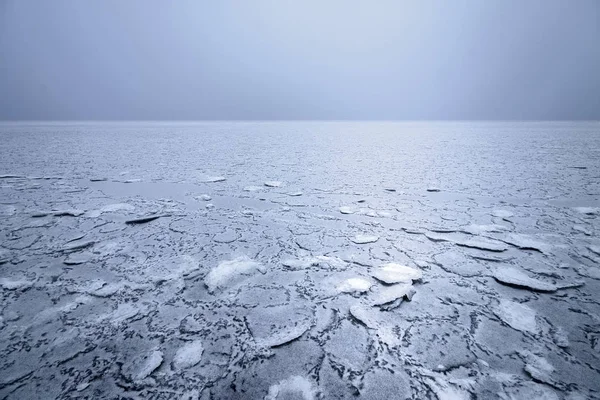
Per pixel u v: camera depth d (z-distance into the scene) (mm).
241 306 1767
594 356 1356
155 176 5871
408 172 6312
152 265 2289
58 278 2086
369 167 6977
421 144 12039
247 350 1412
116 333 1535
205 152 9672
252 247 2617
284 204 4016
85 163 7238
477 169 6535
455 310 1707
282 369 1301
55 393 1188
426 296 1850
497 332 1519
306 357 1365
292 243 2705
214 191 4734
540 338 1472
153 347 1437
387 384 1219
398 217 3438
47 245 2643
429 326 1569
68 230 3002
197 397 1167
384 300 1779
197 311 1721
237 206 3912
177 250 2557
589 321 1592
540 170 6234
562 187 4754
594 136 14070
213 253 2500
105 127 25328
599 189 4574
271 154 9305
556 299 1795
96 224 3186
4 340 1482
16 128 22438
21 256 2420
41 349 1423
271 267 2250
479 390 1189
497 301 1789
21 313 1697
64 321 1631
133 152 9414
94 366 1320
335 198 4312
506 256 2387
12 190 4617
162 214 3535
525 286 1914
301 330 1549
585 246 2541
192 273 2166
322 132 20484
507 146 10648
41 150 9516
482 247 2549
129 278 2092
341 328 1563
